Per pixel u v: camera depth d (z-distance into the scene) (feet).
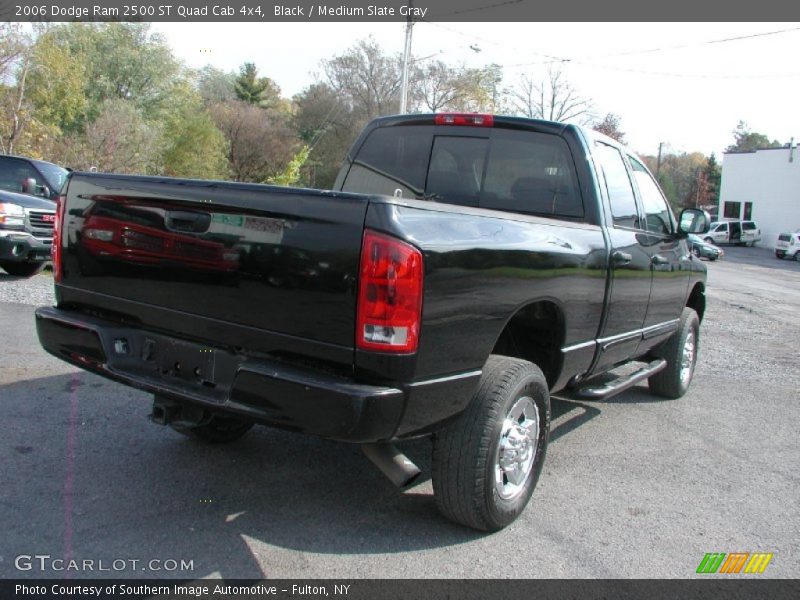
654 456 16.08
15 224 32.65
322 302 9.34
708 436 17.79
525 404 11.80
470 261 10.09
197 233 10.36
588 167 14.79
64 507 11.55
